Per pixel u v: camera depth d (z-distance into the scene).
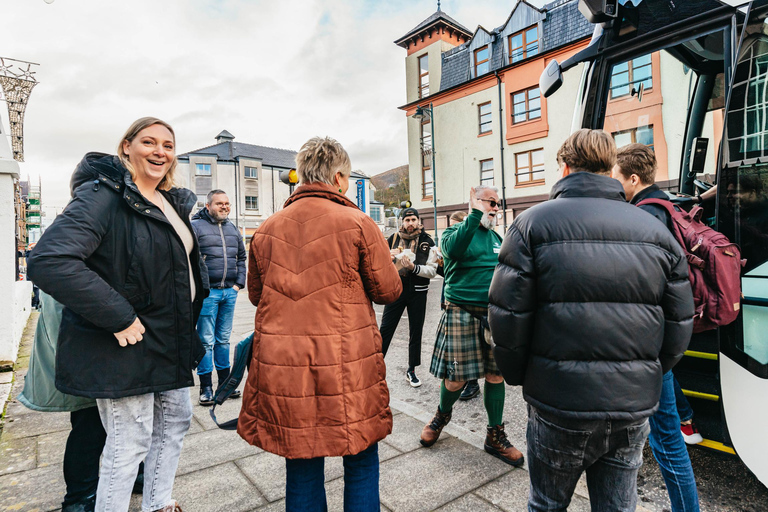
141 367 1.70
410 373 4.34
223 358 3.88
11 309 4.38
